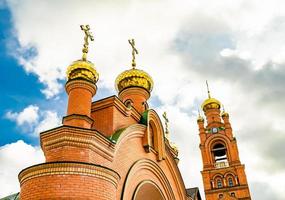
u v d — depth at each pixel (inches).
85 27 666.8
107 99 616.7
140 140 647.1
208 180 1871.3
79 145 478.0
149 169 655.8
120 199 518.0
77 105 550.3
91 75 612.4
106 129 583.2
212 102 2213.3
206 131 2091.5
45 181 428.5
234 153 1943.9
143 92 804.0
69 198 416.2
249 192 1779.0
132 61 866.8
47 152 482.9
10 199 824.3
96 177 449.1
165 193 695.7
